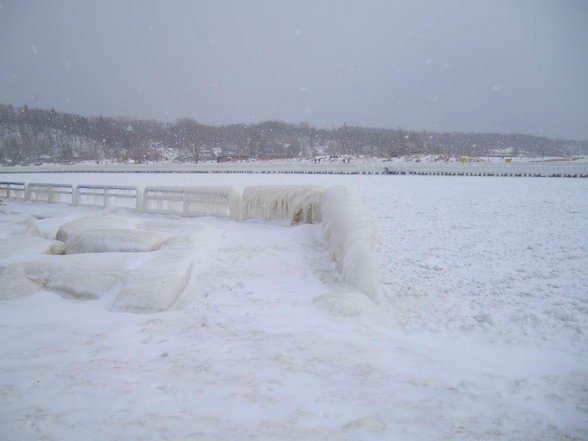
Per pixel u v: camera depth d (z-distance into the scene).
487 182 43.47
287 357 5.04
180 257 8.94
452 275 10.84
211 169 62.81
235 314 6.91
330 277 9.19
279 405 3.95
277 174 58.56
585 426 3.80
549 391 4.50
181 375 4.53
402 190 35.12
